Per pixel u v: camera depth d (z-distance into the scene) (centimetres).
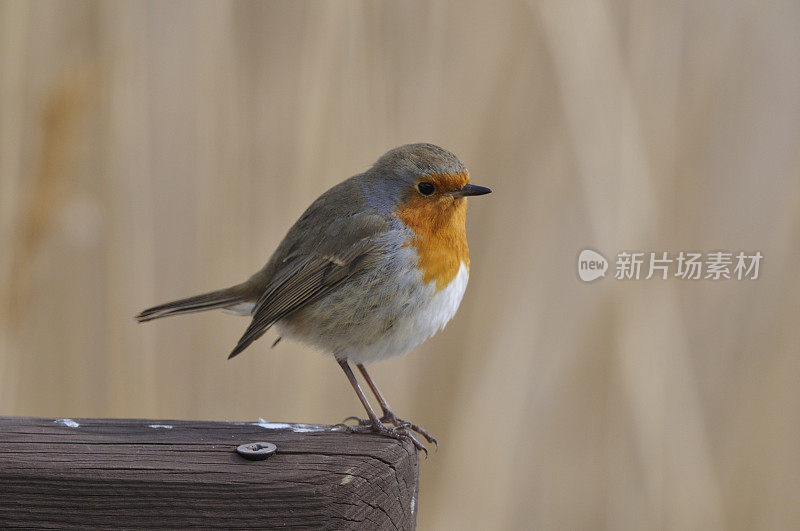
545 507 1098
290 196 1068
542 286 1098
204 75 1096
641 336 1057
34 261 970
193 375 1093
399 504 600
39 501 552
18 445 585
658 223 1126
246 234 1084
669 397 1053
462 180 809
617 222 1040
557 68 1038
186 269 1107
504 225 1104
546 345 1102
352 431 641
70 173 956
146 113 1098
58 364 1080
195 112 1123
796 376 1134
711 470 1053
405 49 1116
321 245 834
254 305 910
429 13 1124
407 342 834
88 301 1096
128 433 612
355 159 1075
